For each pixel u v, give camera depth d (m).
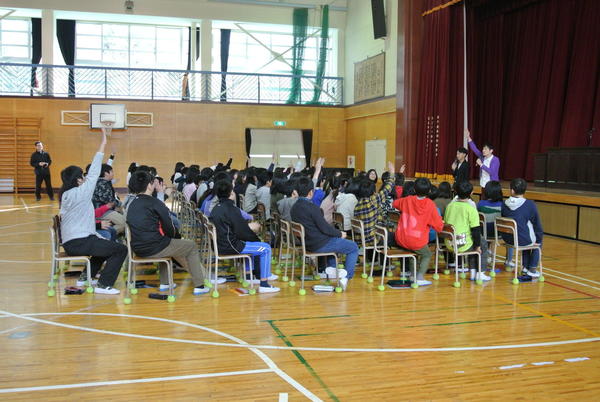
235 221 5.17
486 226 6.18
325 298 5.13
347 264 5.41
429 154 13.15
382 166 15.38
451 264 6.38
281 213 6.51
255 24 18.12
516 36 13.37
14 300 4.97
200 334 4.07
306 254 5.29
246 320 4.42
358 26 17.09
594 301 5.05
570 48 11.80
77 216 5.13
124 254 5.24
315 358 3.61
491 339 3.99
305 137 17.39
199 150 17.25
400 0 13.81
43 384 3.17
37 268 6.36
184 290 5.39
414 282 5.54
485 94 14.39
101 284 5.20
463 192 5.68
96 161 5.18
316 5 18.05
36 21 17.53
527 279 5.86
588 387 3.18
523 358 3.63
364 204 5.93
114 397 3.01
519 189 5.72
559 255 7.32
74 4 16.80
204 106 17.22
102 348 3.76
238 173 8.59
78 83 17.27
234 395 3.05
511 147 13.46
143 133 16.91
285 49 19.30
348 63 17.98
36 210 12.31
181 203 9.55
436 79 13.04
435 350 3.77
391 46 14.70
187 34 18.83
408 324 4.34
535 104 12.80
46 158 14.50
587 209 8.31
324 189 7.93
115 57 18.48
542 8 12.48
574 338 4.02
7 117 16.09
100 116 16.28
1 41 17.83
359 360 3.58
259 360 3.57
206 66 17.75
